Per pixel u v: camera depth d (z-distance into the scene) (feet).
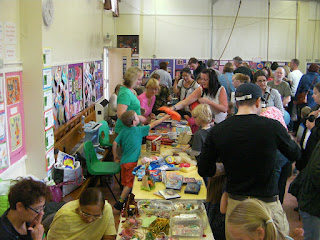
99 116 22.47
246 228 4.17
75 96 17.85
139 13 34.76
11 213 5.63
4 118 10.08
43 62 11.72
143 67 35.73
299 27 35.73
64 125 15.14
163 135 14.70
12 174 10.80
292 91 26.63
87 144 14.34
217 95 13.62
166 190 9.48
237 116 7.66
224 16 35.32
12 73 10.77
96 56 24.40
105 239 7.94
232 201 7.53
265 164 7.25
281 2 35.47
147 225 7.97
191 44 35.60
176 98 25.55
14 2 10.95
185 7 34.96
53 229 7.54
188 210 8.39
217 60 35.99
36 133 11.95
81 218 7.47
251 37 35.88
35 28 11.51
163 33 35.32
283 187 11.90
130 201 9.06
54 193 12.16
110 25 30.94
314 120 9.91
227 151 7.50
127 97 14.02
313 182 8.45
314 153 8.75
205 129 11.28
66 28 15.85
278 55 36.40
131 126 12.96
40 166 12.16
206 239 7.58
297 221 13.47
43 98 11.79
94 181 16.10
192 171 11.14
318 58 36.70
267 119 7.50
